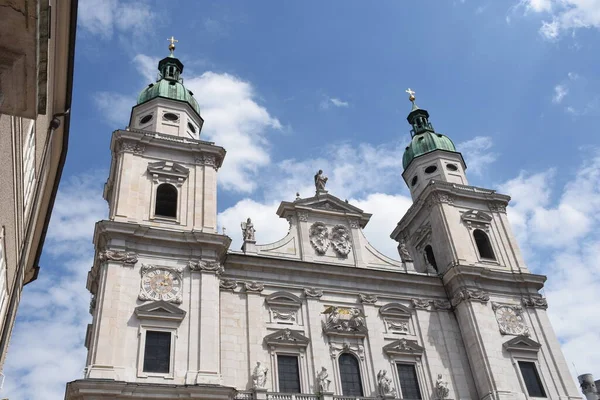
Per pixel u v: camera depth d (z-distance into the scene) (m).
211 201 42.66
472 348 43.34
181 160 44.50
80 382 30.75
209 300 37.47
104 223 37.72
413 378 41.41
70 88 21.86
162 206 41.97
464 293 45.31
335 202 48.41
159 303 36.12
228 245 40.47
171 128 47.38
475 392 42.19
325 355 39.88
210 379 34.03
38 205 25.59
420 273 46.84
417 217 54.75
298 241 45.47
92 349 33.28
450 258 48.06
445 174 55.22
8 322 22.66
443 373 42.25
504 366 42.41
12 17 10.67
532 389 42.22
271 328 39.94
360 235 47.88
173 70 54.78
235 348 38.00
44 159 22.77
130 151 43.09
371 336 41.94
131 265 37.31
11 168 15.24
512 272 48.03
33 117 13.04
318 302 42.34
